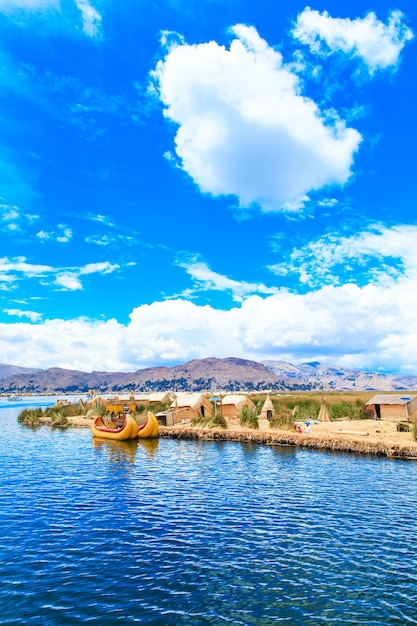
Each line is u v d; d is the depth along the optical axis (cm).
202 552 1559
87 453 3775
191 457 3475
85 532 1762
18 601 1218
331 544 1625
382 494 2306
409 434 3959
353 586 1306
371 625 1107
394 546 1602
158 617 1141
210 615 1152
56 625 1097
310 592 1273
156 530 1784
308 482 2583
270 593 1268
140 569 1423
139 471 2948
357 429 4378
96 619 1127
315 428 4497
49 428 6294
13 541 1664
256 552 1557
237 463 3186
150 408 6788
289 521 1889
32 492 2400
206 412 6147
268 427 4938
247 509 2061
